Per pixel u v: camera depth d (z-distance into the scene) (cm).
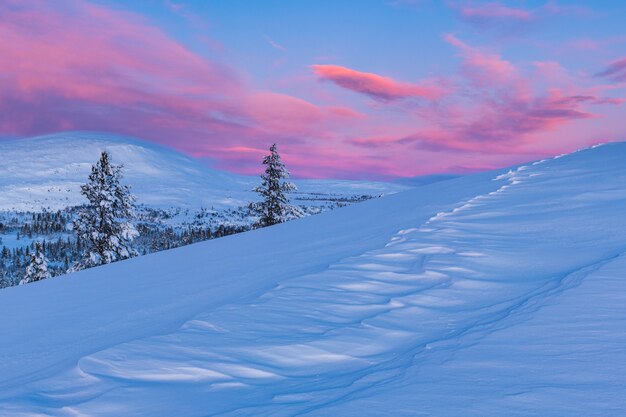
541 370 275
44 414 283
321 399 273
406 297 520
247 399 291
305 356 372
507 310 428
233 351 380
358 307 507
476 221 1002
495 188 1592
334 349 384
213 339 411
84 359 364
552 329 346
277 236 1479
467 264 644
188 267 1080
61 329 608
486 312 440
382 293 559
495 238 803
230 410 273
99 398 299
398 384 277
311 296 552
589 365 275
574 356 291
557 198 1152
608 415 215
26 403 298
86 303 791
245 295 614
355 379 303
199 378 333
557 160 2336
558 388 247
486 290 527
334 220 1697
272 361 364
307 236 1324
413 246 791
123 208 3816
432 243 802
